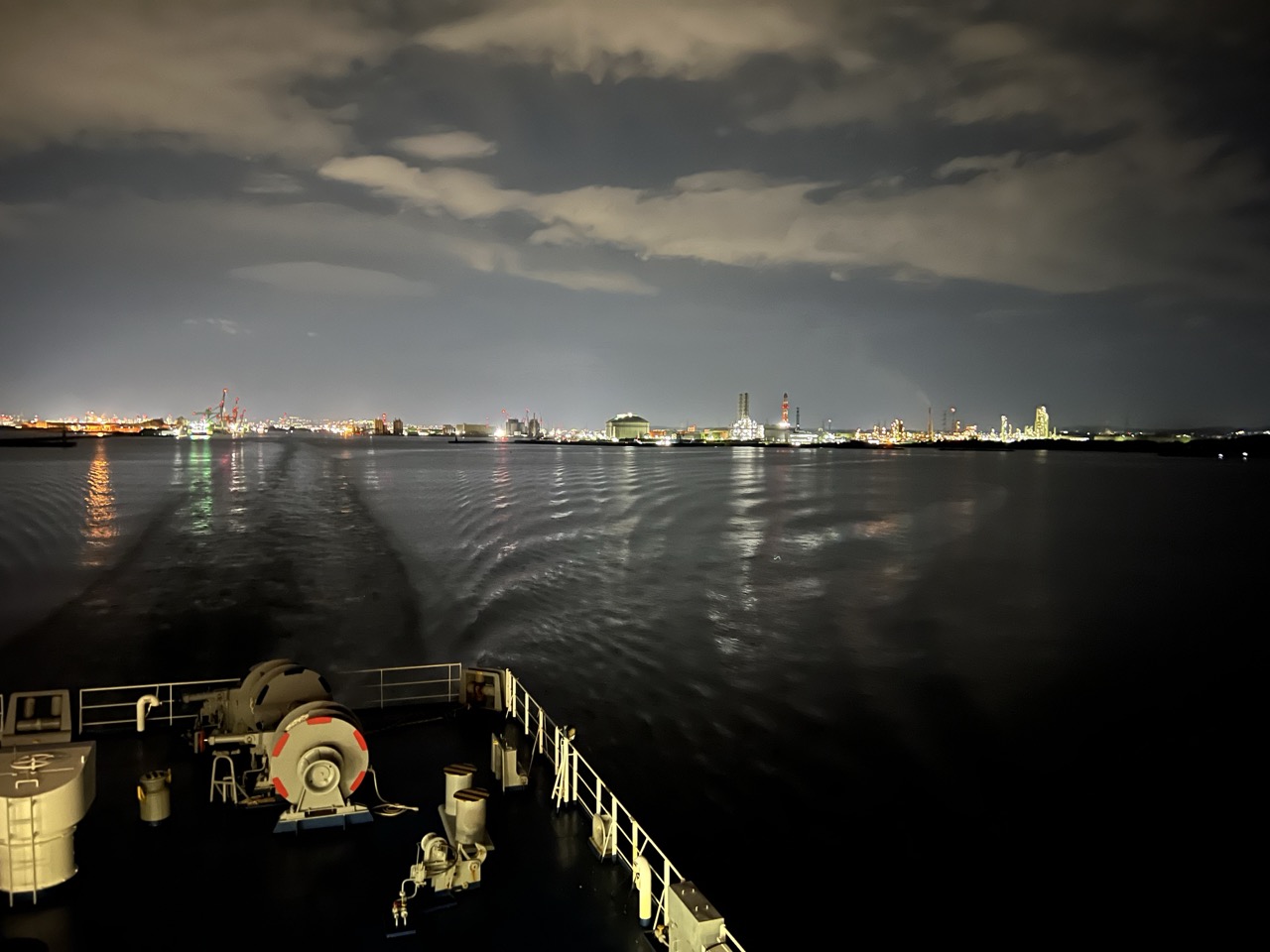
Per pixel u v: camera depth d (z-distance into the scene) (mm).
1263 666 36094
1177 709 30328
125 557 60219
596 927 9273
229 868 9984
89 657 34719
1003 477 194625
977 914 17047
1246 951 16188
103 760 13250
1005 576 59500
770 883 17750
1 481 131125
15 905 9078
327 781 10883
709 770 23516
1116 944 16328
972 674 34375
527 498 117500
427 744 14484
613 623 42438
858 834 20141
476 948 8773
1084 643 40250
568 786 12312
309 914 9141
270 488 121250
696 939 7617
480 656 35375
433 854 9609
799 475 197125
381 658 34844
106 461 197750
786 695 30891
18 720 10734
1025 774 24234
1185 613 47375
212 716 13258
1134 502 125062
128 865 10000
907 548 74062
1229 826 21297
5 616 42250
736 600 49406
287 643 37219
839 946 15742
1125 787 23516
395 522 84438
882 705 30047
